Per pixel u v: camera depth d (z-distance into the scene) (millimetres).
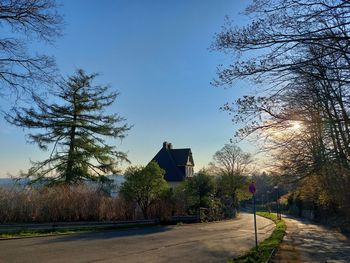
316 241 26094
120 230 27469
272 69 9758
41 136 33875
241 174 79750
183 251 17656
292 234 32281
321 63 9594
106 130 35938
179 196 41406
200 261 15000
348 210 20641
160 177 35906
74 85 34906
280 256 17984
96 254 15297
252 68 9844
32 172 33156
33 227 22766
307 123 12391
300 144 16953
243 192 80562
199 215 42344
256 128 11945
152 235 24453
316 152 18078
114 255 15273
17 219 23953
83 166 34688
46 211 25500
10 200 23750
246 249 19516
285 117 11617
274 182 22062
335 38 8539
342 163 18406
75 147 35125
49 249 15938
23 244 17156
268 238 26047
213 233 28875
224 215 55062
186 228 32438
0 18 13812
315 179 22516
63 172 34219
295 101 11672
